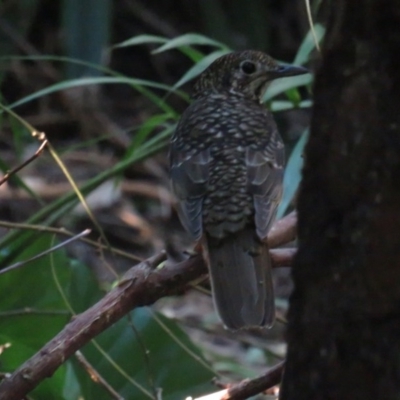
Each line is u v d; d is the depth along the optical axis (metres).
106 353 8.36
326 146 4.85
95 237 15.09
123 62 18.64
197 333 13.42
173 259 14.91
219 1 17.42
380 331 4.84
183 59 18.56
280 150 8.66
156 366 8.41
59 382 7.98
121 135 17.12
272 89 9.11
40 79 17.70
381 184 4.70
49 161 16.22
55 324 8.50
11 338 8.49
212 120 8.66
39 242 8.88
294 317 5.07
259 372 12.12
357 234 4.78
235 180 8.09
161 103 9.62
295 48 18.52
